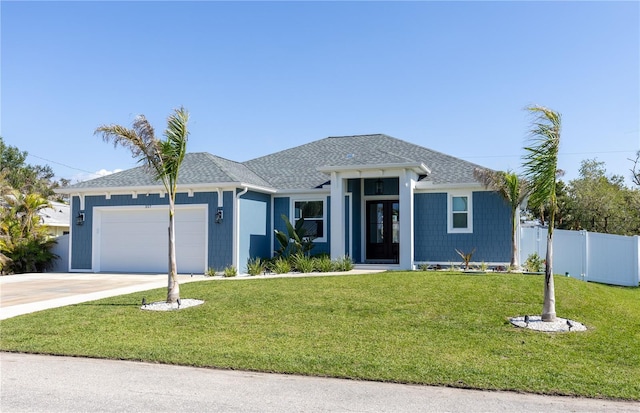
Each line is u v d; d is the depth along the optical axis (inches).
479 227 759.1
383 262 821.9
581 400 233.8
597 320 402.6
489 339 340.2
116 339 349.4
